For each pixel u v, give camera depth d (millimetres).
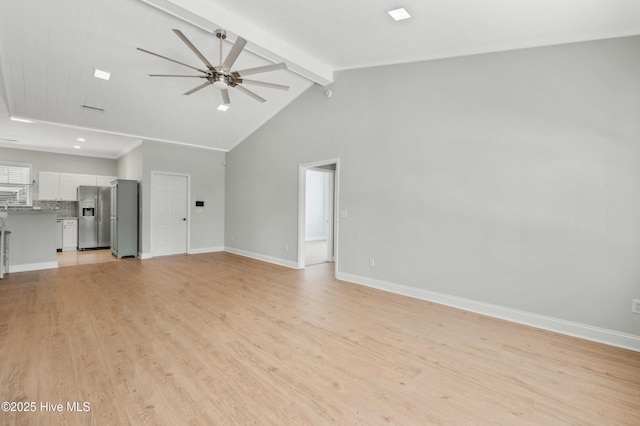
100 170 8438
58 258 6461
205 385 2018
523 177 3105
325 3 2836
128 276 4902
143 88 4617
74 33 3479
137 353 2424
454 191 3582
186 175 6969
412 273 3967
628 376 2176
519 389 2020
